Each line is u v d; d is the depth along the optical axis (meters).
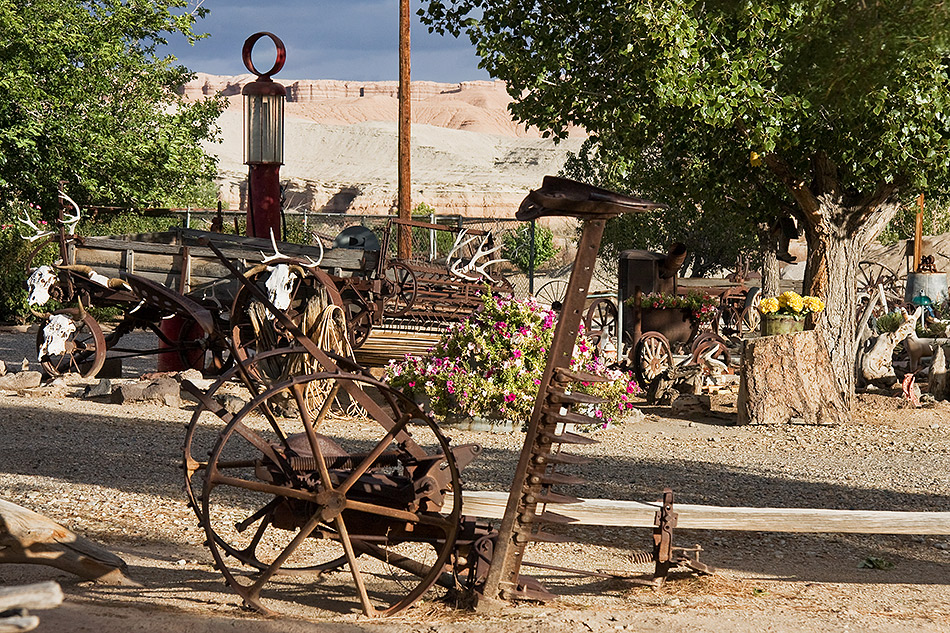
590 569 5.89
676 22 10.07
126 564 5.47
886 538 7.09
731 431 12.20
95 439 10.08
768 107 10.54
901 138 11.35
